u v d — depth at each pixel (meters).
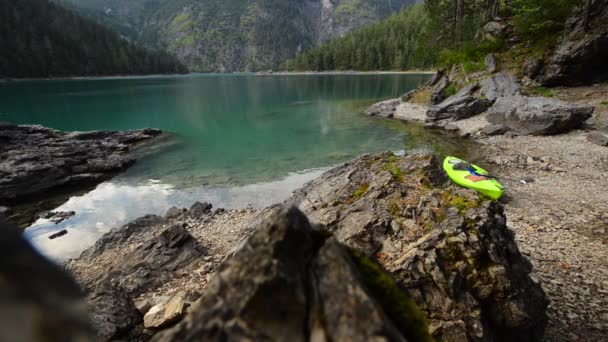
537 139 24.64
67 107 57.50
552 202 14.63
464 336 5.02
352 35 198.38
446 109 34.56
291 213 2.21
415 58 79.38
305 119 42.78
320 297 1.87
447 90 40.62
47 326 0.81
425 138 29.53
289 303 1.82
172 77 175.38
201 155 28.20
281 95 73.50
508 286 5.40
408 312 2.21
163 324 6.67
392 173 9.29
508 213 13.81
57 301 0.89
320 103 58.03
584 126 24.92
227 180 22.02
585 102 28.92
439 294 5.37
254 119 44.41
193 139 34.00
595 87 30.81
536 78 34.06
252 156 27.19
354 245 6.61
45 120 45.88
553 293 8.34
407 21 171.75
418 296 5.41
